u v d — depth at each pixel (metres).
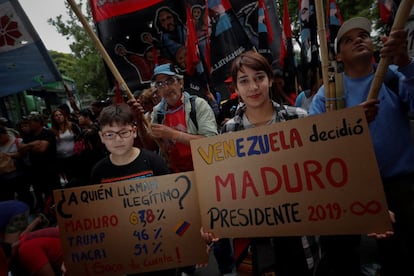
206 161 1.49
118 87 3.07
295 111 1.65
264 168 1.40
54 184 4.87
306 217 1.34
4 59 2.63
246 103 1.64
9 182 4.51
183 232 1.54
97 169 1.76
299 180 1.35
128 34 3.08
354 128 1.26
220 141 1.46
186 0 2.97
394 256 1.73
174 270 1.83
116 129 1.62
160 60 3.14
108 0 3.04
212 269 2.69
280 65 3.44
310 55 2.96
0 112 8.67
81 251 1.58
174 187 1.54
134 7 3.06
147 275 1.75
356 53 1.67
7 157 4.49
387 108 1.65
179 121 2.42
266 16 3.43
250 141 1.42
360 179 1.26
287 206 1.37
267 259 1.54
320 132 1.31
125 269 1.57
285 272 1.57
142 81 3.12
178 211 1.54
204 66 3.24
